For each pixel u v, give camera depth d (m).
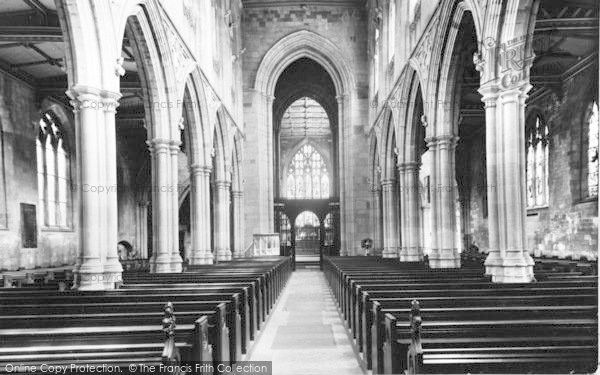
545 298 7.99
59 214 25.77
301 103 46.97
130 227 33.59
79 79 11.88
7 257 20.89
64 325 6.98
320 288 24.50
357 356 10.11
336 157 43.28
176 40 18.27
